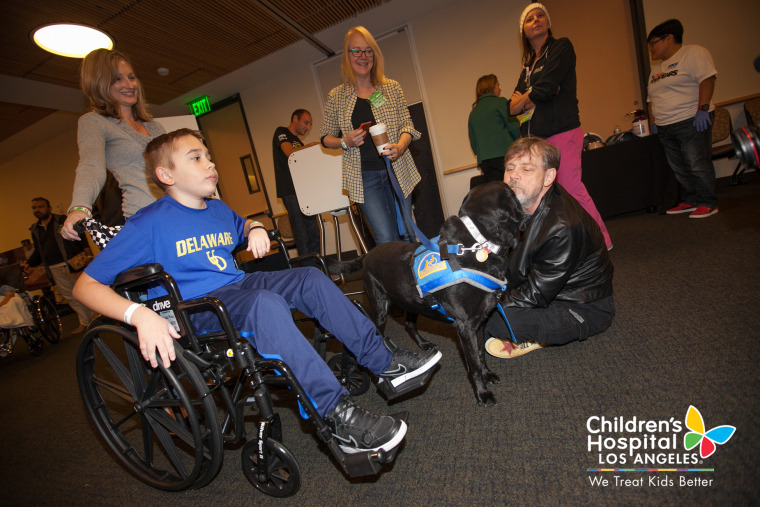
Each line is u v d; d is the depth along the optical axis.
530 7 2.82
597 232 1.80
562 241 1.67
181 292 1.44
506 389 1.66
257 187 6.91
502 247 1.48
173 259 1.43
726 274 2.17
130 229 1.35
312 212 3.31
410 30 5.61
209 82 6.12
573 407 1.43
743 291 1.93
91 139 1.68
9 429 2.69
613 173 4.20
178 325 1.29
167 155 1.43
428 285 1.49
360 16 5.18
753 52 4.18
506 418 1.47
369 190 2.52
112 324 1.46
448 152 5.91
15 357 5.04
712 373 1.41
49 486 1.85
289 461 1.25
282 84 6.36
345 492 1.32
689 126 3.40
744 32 4.18
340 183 3.19
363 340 1.40
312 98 6.27
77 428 2.43
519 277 1.84
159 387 1.62
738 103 4.33
